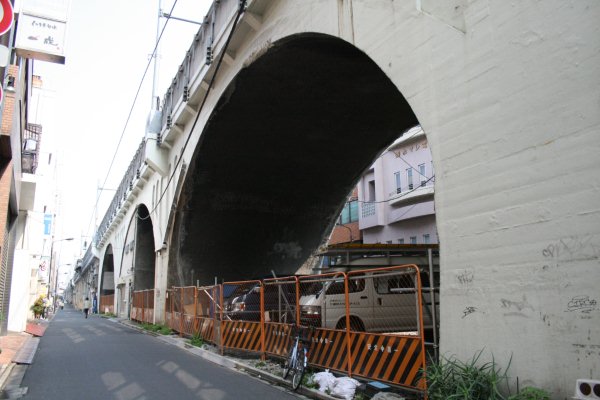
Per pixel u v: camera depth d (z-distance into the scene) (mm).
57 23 11148
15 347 14477
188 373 10305
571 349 4984
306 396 7977
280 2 12438
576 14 5250
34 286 31047
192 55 19078
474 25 6488
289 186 22703
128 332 22844
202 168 20531
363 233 30594
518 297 5578
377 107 16359
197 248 23844
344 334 8461
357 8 9164
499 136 6008
